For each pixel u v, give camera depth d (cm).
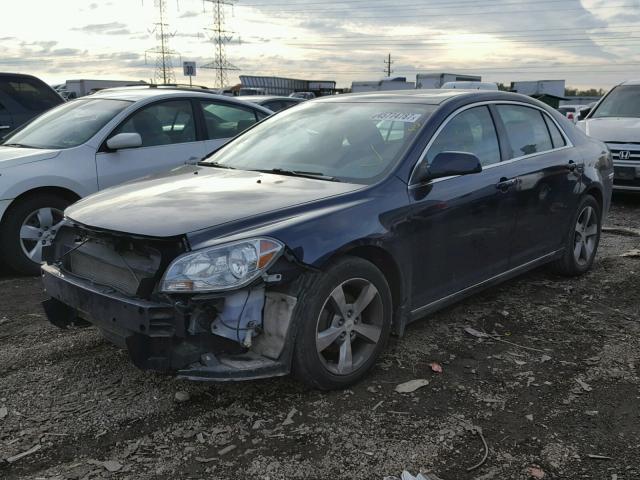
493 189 429
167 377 358
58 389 345
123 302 298
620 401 338
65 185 575
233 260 294
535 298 504
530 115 503
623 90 1094
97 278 333
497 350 403
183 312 290
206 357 300
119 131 622
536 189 474
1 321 453
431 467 278
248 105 747
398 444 295
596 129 978
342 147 412
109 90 726
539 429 309
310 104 495
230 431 304
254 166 430
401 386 350
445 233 395
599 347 409
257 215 319
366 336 353
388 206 357
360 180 375
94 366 373
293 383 352
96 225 320
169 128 664
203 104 699
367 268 343
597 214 570
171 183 391
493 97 466
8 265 574
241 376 304
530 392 347
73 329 432
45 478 266
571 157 525
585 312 474
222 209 325
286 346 315
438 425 312
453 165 372
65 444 292
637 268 590
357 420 315
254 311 308
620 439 301
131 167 623
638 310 480
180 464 278
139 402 331
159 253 299
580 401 337
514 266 472
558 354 398
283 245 305
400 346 406
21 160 563
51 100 904
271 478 268
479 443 296
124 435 300
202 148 683
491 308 479
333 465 278
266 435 301
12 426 306
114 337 325
